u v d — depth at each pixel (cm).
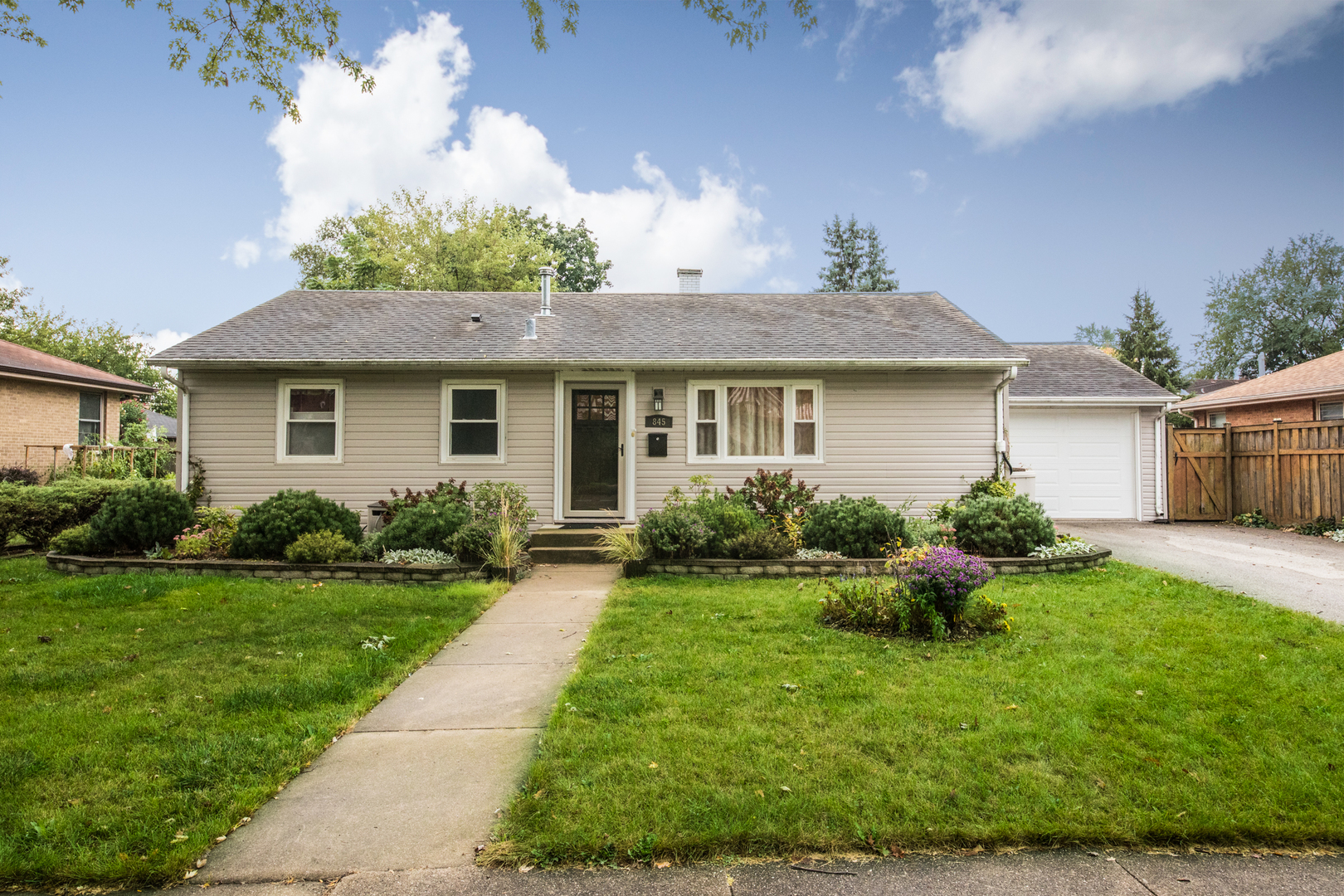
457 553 838
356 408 1094
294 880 248
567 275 3281
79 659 498
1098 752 336
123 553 870
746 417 1109
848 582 699
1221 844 271
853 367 1064
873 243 3631
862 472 1102
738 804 287
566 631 596
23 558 925
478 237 2805
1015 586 725
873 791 299
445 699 432
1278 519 1262
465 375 1098
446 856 262
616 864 257
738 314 1278
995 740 347
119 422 2067
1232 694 410
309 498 876
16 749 345
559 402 1093
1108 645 510
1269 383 1734
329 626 588
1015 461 1390
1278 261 3738
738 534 862
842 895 240
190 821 281
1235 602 646
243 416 1090
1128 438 1395
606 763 325
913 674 448
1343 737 353
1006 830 269
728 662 477
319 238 3541
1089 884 246
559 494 1091
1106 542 1084
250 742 354
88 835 271
